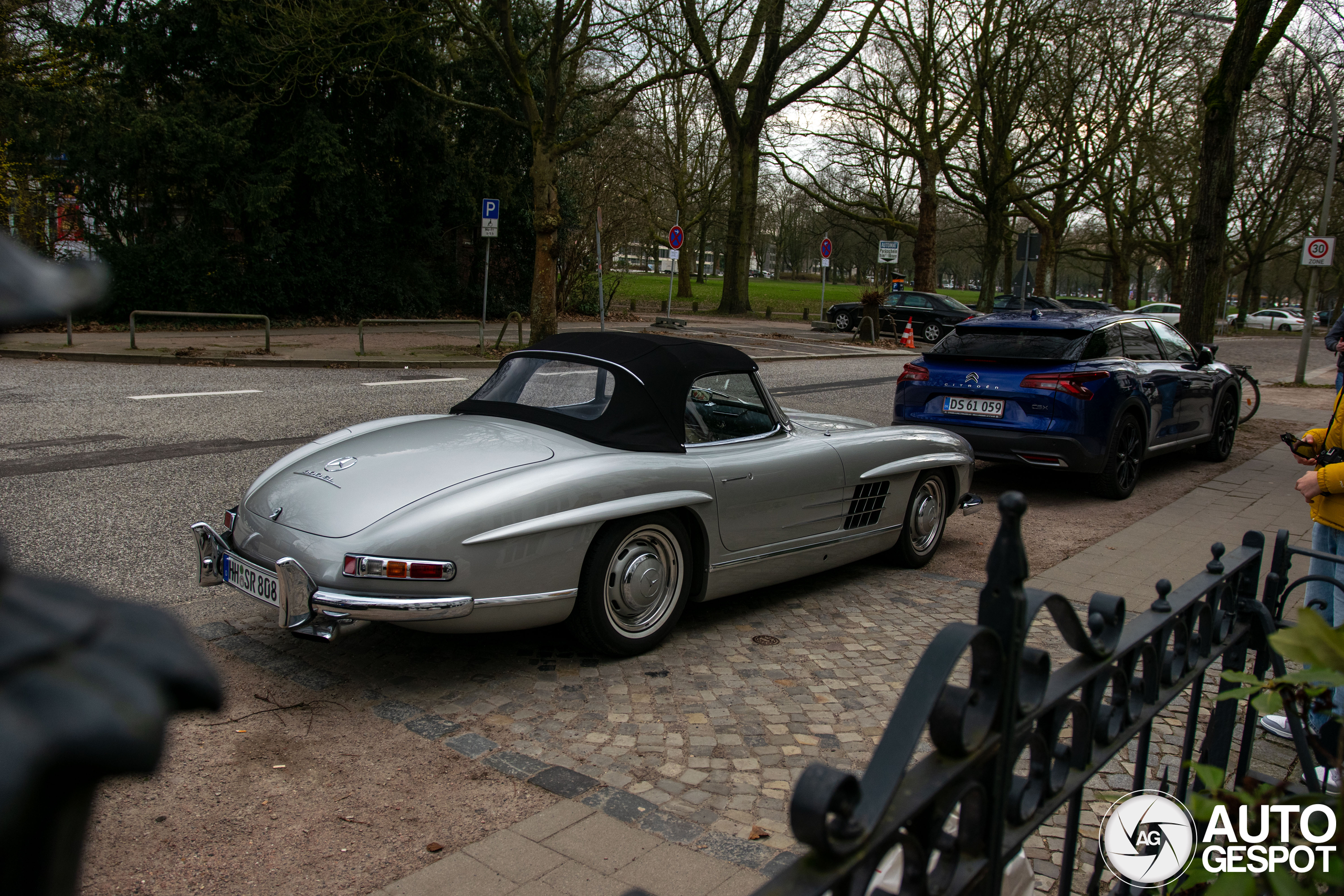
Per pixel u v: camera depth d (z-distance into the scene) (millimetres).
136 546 5543
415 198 24547
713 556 4504
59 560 5219
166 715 564
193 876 2555
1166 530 7059
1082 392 7543
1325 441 3311
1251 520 7430
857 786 1123
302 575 3516
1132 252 53188
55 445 8102
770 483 4688
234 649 4207
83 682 521
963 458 5965
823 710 3814
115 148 18688
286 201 21281
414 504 3650
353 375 13875
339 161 21312
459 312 27453
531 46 25141
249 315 15281
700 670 4195
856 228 51844
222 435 8828
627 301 38750
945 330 27500
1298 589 5512
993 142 32906
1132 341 8586
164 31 20078
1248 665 2867
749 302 35750
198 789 3014
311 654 4191
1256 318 58750
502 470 3910
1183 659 2230
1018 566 1416
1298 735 2193
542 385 4629
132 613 615
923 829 1347
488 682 3969
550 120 17516
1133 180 41781
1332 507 3232
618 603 4129
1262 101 32438
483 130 25938
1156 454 8719
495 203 17000
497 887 2537
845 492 5188
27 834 482
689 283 48500
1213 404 9828
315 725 3506
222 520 6156
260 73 20297
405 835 2789
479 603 3643
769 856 2730
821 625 4871
